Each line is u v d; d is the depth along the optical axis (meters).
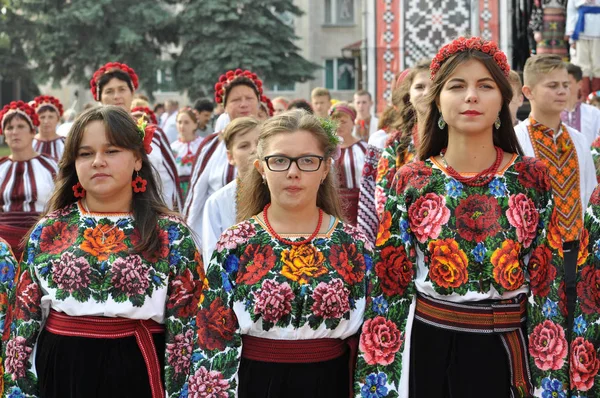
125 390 4.10
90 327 4.09
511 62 12.95
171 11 35.88
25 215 8.10
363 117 13.16
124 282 4.11
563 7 12.19
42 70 36.34
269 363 3.96
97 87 8.71
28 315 4.19
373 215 6.96
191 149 13.83
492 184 4.07
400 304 4.15
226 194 5.99
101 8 33.94
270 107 8.70
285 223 4.11
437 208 4.07
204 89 34.22
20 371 4.17
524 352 4.05
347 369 4.14
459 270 4.00
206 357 3.99
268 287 3.96
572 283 5.97
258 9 34.03
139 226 4.22
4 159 8.32
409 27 17.73
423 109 4.43
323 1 42.31
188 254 4.27
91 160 4.20
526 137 6.24
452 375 4.01
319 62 42.59
